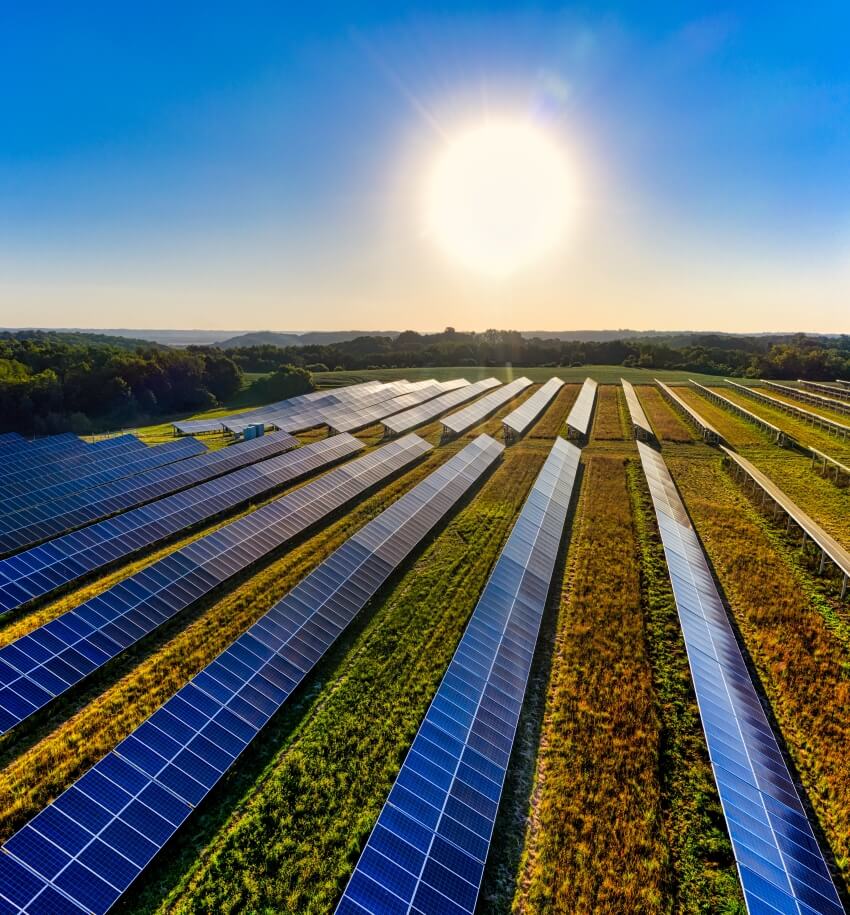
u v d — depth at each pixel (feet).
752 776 61.31
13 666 74.13
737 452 211.82
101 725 71.10
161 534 128.47
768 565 115.14
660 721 71.87
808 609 98.58
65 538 114.93
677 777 63.72
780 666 83.10
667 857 53.98
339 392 350.64
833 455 204.64
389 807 55.31
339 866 53.06
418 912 47.39
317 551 123.13
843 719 72.95
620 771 63.87
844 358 577.43
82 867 49.70
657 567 113.70
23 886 47.09
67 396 336.70
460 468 171.32
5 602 96.12
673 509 140.87
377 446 228.84
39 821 51.93
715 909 49.85
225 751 64.23
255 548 118.01
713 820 58.49
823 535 117.08
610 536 128.67
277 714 73.05
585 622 93.76
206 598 103.04
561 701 75.25
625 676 80.02
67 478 164.45
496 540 128.16
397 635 90.33
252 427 246.88
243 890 51.06
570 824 57.36
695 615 91.15
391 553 113.60
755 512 147.54
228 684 72.69
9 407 312.29
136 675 80.84
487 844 54.29
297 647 82.07
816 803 61.72
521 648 83.87
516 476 179.42
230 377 418.51
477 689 72.90
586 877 52.06
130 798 56.39
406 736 69.15
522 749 68.23
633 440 232.53
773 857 52.54
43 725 71.61
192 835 56.65
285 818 57.98
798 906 48.47
